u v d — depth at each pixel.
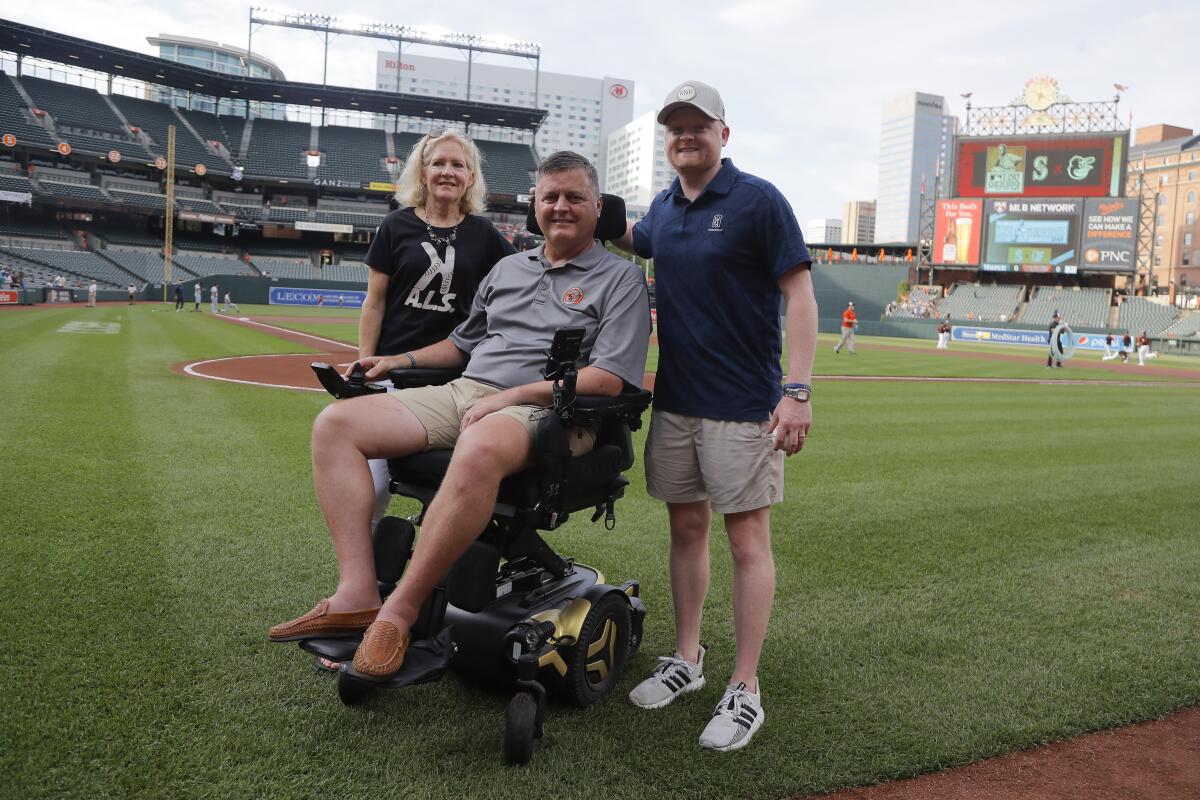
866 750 2.20
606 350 2.37
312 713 2.26
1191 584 3.67
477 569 2.18
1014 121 43.69
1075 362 25.34
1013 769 2.15
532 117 54.47
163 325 22.16
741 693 2.30
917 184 172.75
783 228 2.38
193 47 79.56
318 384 10.14
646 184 126.56
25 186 40.47
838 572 3.75
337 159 52.31
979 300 44.47
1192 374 21.27
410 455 2.38
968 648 2.91
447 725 2.23
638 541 4.11
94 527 3.83
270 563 3.45
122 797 1.83
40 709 2.19
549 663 2.25
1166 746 2.28
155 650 2.59
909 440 7.75
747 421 2.45
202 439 6.12
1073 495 5.48
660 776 2.04
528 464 2.18
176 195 48.16
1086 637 3.03
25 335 15.73
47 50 43.78
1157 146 78.25
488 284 2.68
